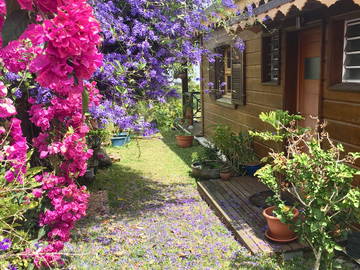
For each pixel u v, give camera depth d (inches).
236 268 135.6
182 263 141.7
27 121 154.3
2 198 105.3
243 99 267.7
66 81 43.3
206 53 234.2
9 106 87.7
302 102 208.1
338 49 158.1
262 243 148.4
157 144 390.0
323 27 162.2
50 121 134.0
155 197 221.6
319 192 119.4
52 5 43.1
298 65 207.8
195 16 187.8
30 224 129.8
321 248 119.3
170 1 176.9
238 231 160.2
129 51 163.5
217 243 156.4
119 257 147.9
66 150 127.3
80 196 134.1
